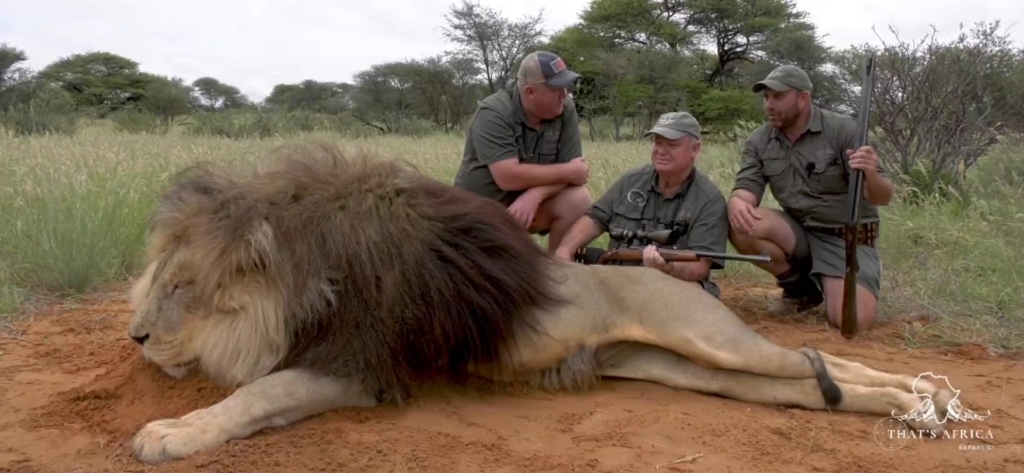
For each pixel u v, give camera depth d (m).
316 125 30.52
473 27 42.50
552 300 4.14
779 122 5.89
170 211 3.84
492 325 3.95
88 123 26.02
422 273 3.80
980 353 5.36
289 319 3.67
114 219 7.37
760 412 4.12
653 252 5.00
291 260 3.66
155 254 3.91
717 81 43.78
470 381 4.20
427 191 4.09
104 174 8.80
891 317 6.15
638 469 3.42
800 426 3.94
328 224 3.72
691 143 5.29
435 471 3.31
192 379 3.87
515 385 4.23
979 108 12.09
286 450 3.37
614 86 35.97
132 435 3.56
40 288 6.47
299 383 3.59
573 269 4.38
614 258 5.22
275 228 3.66
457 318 3.87
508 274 4.04
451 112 41.97
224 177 3.90
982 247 7.29
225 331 3.70
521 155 5.83
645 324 4.24
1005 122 13.02
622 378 4.49
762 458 3.58
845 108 19.03
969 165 10.68
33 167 8.78
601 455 3.54
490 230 4.09
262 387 3.53
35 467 3.29
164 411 3.72
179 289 3.73
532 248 4.31
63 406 3.90
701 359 4.16
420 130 33.53
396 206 3.89
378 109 41.25
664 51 37.28
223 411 3.43
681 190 5.44
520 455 3.48
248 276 3.68
